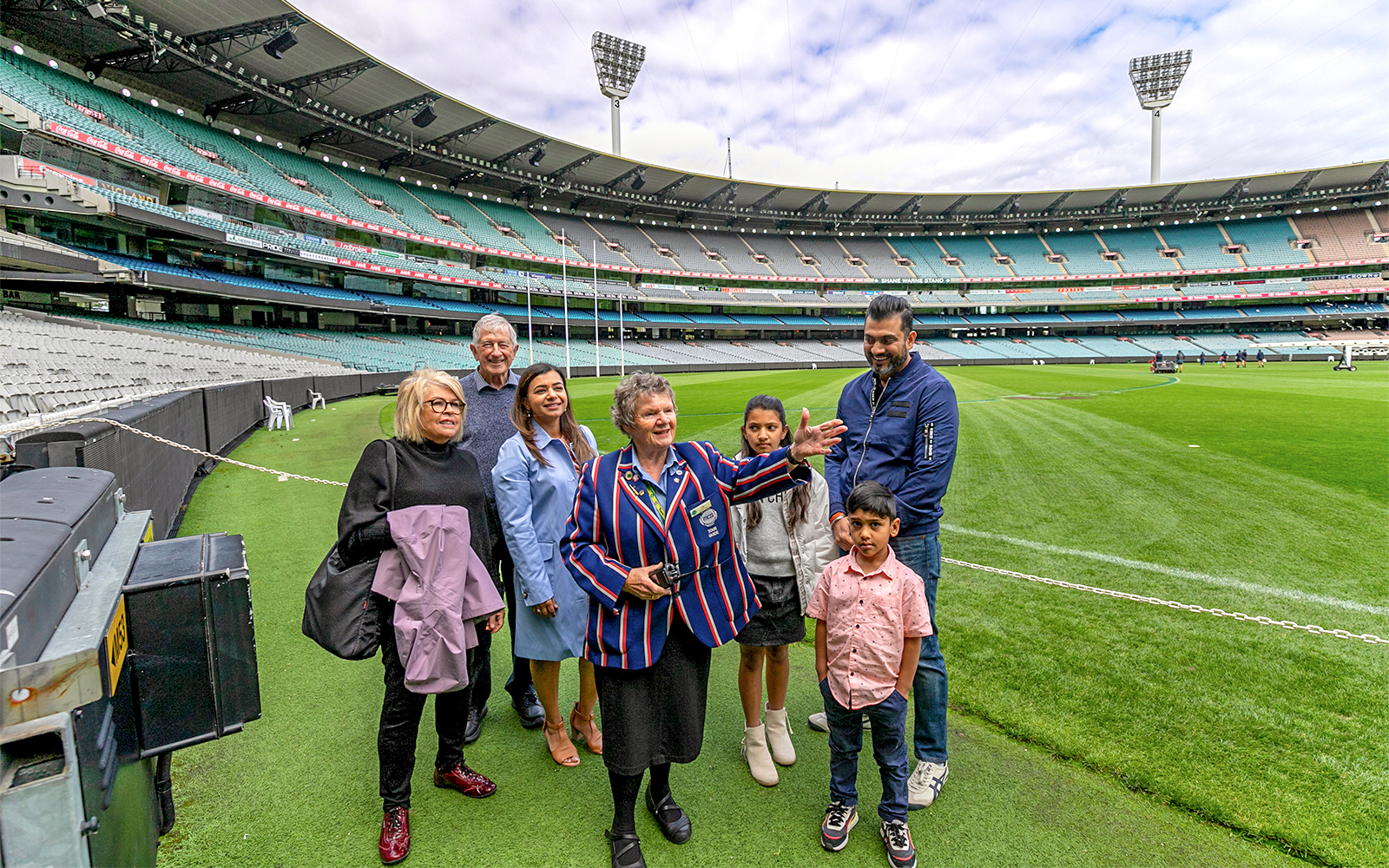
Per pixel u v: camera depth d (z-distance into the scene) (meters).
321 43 27.67
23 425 3.65
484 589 2.29
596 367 44.09
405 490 2.21
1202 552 5.44
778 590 2.62
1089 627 4.00
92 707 1.29
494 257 45.47
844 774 2.28
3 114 19.62
